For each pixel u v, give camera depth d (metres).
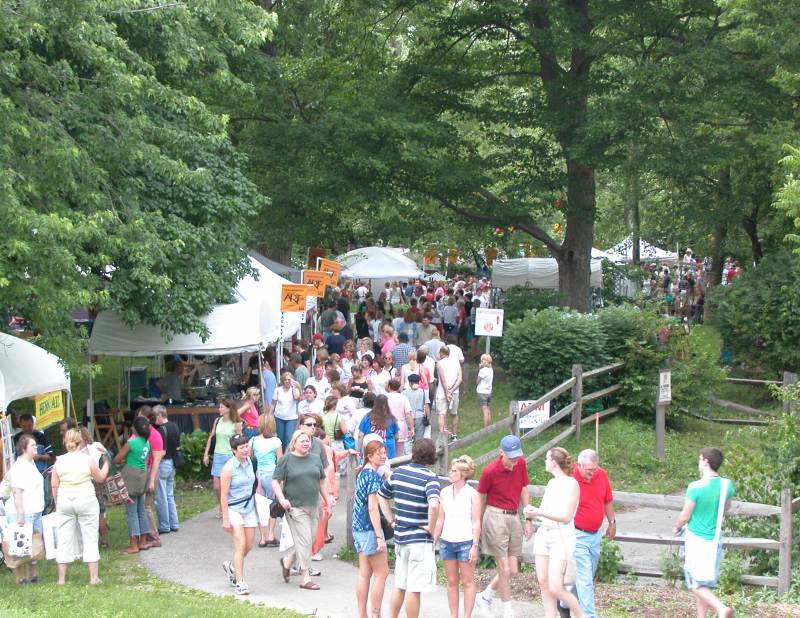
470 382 25.67
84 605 9.42
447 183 25.02
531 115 26.33
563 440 17.53
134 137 14.41
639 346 19.19
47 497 12.93
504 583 9.38
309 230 25.83
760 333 21.09
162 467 13.05
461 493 8.97
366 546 8.96
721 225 29.17
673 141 23.92
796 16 21.22
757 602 9.68
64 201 13.77
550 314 19.50
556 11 24.61
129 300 15.83
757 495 11.37
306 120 26.67
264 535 12.56
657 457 17.28
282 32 26.59
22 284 11.66
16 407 22.00
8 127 12.34
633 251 41.78
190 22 16.05
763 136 22.19
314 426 10.84
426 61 27.61
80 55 14.11
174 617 8.96
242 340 17.45
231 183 17.44
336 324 22.92
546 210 27.56
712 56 22.91
